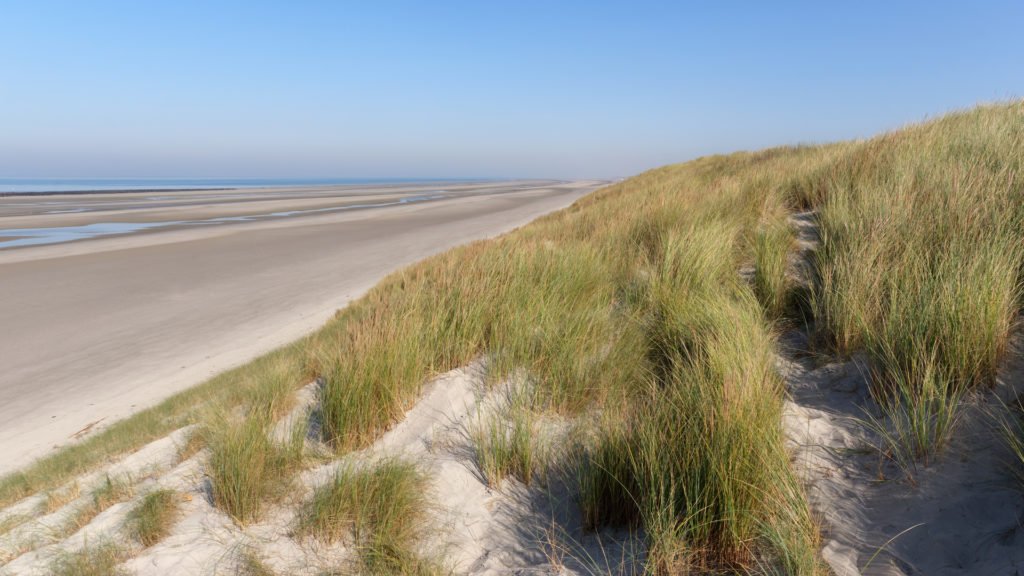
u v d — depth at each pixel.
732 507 2.40
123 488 4.08
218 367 9.92
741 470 2.50
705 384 3.02
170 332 12.55
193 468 3.98
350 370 4.23
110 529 3.29
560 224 11.73
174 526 3.21
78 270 20.31
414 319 5.12
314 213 49.03
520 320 4.95
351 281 17.52
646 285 5.50
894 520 2.41
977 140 6.88
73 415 8.32
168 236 30.72
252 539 3.01
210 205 62.16
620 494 2.83
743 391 2.80
